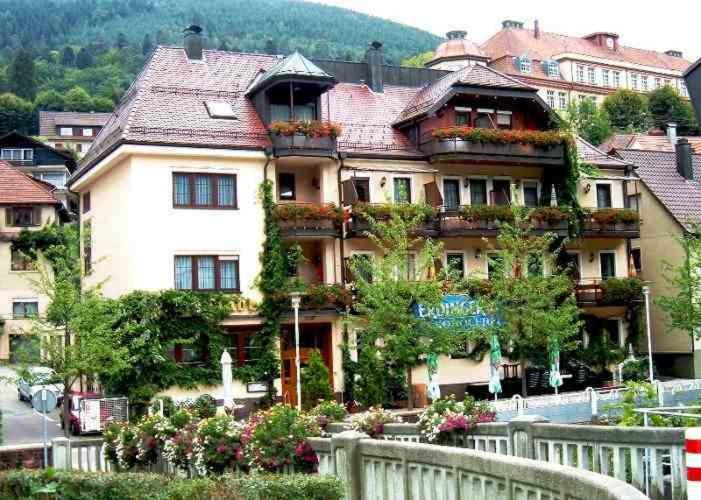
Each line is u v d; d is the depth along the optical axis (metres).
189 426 15.59
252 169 35.91
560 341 35.28
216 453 14.55
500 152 39.44
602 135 95.38
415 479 11.01
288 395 36.22
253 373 34.81
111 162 35.72
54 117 134.50
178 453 15.32
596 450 12.66
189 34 39.81
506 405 28.11
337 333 36.41
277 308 35.28
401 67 44.41
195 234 34.88
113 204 36.62
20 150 97.00
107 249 37.41
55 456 17.30
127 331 29.05
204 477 13.30
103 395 32.78
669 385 31.77
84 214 41.12
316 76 36.66
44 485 12.97
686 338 43.75
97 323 26.56
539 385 39.19
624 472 12.25
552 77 105.81
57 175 96.69
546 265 38.59
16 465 17.69
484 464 9.49
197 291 34.62
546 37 111.50
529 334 33.97
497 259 37.09
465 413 16.08
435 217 38.09
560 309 34.91
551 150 40.66
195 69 39.00
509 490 9.01
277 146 35.84
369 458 12.02
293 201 37.59
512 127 41.25
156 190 34.47
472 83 39.53
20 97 149.88
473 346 38.78
